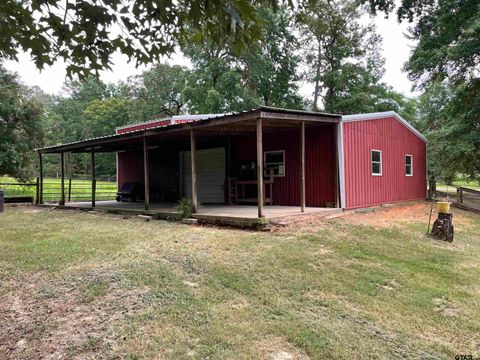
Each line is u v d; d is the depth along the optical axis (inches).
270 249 225.5
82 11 94.6
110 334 122.6
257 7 104.3
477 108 567.5
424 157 623.8
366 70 1064.2
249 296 157.2
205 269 187.2
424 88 696.4
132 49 107.7
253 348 115.7
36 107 647.1
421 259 229.1
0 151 601.9
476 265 227.0
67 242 255.4
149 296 152.4
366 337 127.1
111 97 1760.6
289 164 429.1
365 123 433.7
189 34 107.2
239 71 1034.7
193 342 118.3
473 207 544.7
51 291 159.3
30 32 100.3
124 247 235.8
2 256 217.5
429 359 115.6
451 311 155.4
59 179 1350.9
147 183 398.9
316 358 111.9
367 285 177.3
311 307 149.7
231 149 490.0
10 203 575.5
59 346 116.6
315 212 339.3
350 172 399.5
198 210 373.1
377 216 380.8
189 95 1034.1
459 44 516.7
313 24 1033.5
